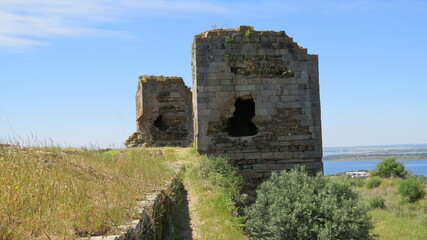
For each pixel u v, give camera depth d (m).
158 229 7.42
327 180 16.75
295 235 14.20
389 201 44.47
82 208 5.49
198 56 20.22
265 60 20.48
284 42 20.62
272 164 20.25
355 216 14.68
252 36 20.48
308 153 20.31
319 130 20.47
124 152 16.23
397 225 29.67
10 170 6.43
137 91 35.62
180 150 22.92
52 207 5.25
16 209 4.77
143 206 6.80
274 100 20.38
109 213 5.61
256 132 21.33
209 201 13.01
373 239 21.05
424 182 60.81
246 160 20.19
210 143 20.17
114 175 9.14
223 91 20.25
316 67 20.69
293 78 20.52
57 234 4.69
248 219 15.45
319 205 14.84
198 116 20.16
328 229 13.95
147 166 12.53
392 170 66.00
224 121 20.30
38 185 5.94
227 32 20.50
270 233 14.50
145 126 32.47
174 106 33.25
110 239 4.67
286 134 20.34
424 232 27.25
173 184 11.52
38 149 10.45
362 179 68.56
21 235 4.31
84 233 4.95
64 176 7.34
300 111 20.47
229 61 20.30
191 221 11.21
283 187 15.84
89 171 8.91
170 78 33.44
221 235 10.45
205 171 16.91
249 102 22.52
